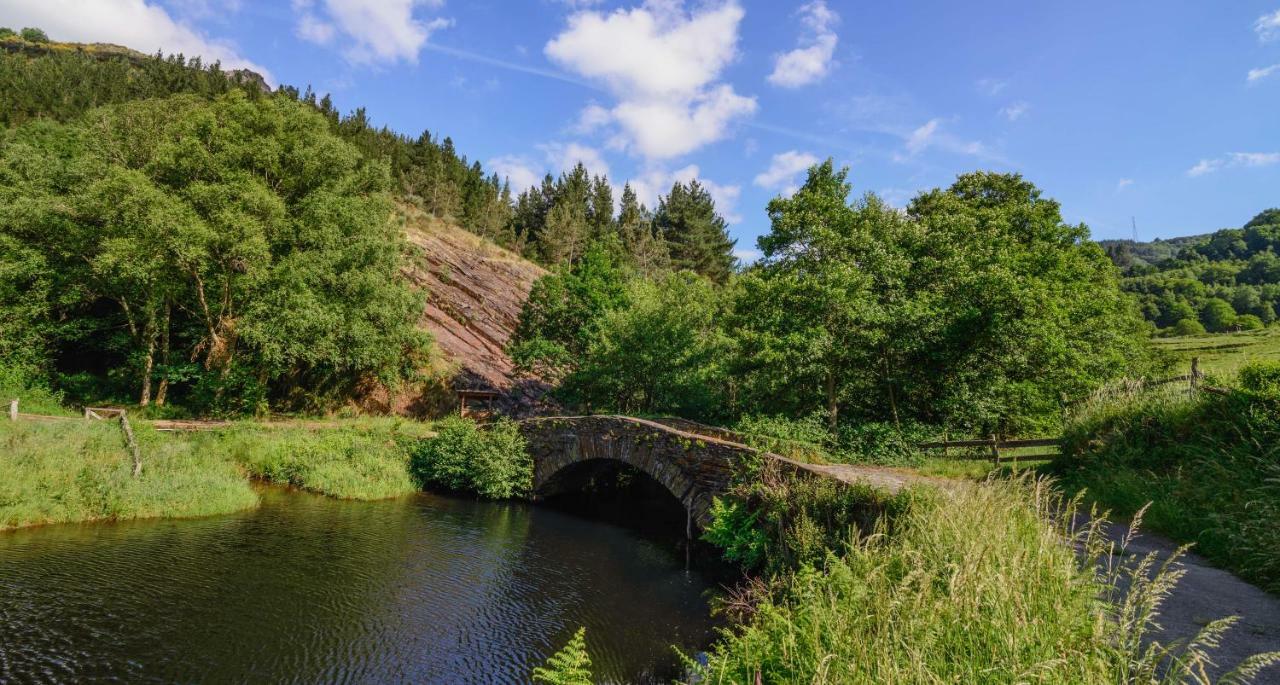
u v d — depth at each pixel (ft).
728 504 41.27
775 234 66.13
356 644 27.68
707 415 86.69
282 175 93.45
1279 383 28.27
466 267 164.55
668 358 85.56
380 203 102.06
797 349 56.44
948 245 62.44
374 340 89.15
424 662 26.37
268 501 55.26
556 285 110.32
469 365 115.24
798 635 17.35
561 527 54.08
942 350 60.90
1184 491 26.61
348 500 59.06
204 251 77.56
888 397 67.21
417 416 100.94
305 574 36.09
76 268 88.58
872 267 61.26
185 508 47.83
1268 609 16.33
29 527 41.01
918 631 12.66
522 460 66.69
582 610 32.91
